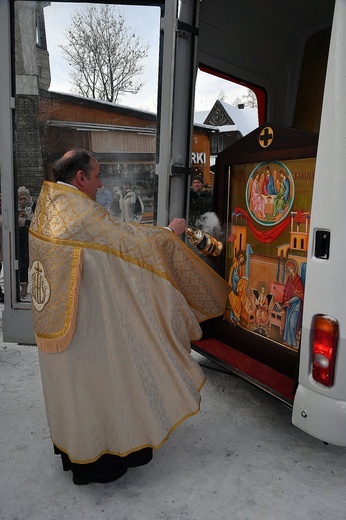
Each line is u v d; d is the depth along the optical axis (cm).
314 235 200
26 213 347
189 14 294
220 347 320
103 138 319
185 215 314
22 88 326
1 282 599
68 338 188
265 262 288
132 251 202
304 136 249
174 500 206
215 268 325
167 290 212
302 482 218
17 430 263
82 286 190
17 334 360
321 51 390
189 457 238
